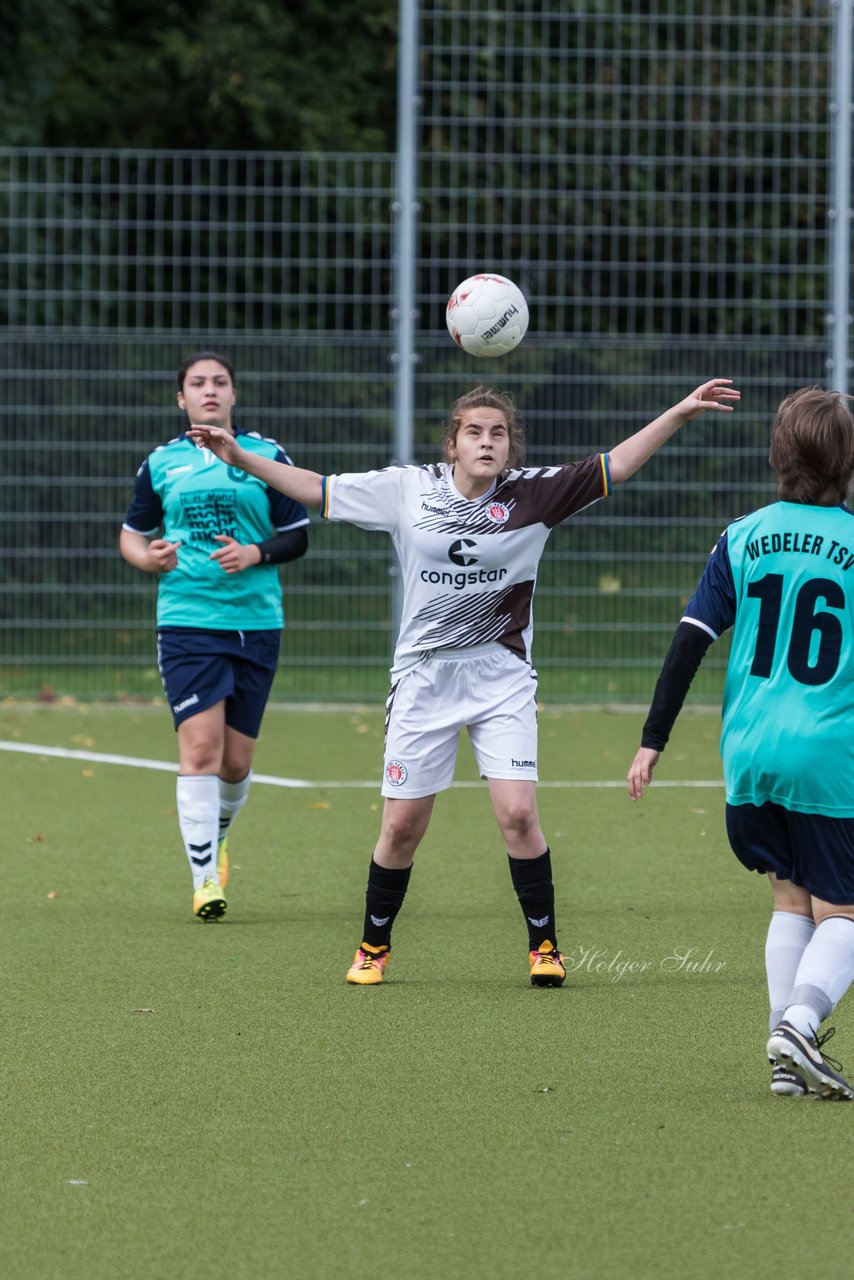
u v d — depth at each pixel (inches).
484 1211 544.4
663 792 1462.8
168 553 971.9
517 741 831.1
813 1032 640.4
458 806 1403.8
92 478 1956.2
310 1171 579.8
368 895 846.5
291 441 1930.4
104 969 874.8
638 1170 579.8
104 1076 689.6
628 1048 729.6
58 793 1439.5
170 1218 540.1
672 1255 510.6
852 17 1891.0
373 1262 506.6
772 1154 595.5
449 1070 697.0
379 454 1930.4
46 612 1973.4
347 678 1984.5
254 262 1945.1
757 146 1967.3
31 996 819.4
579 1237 523.5
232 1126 626.5
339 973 868.0
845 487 662.5
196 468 1019.3
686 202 1955.0
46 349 1941.4
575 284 2009.1
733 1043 737.6
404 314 1903.3
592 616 1971.0
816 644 647.8
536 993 827.4
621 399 1932.8
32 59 2669.8
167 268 2351.1
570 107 2181.3
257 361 1929.1
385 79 3117.6
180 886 1096.2
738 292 1953.7
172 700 1015.0
